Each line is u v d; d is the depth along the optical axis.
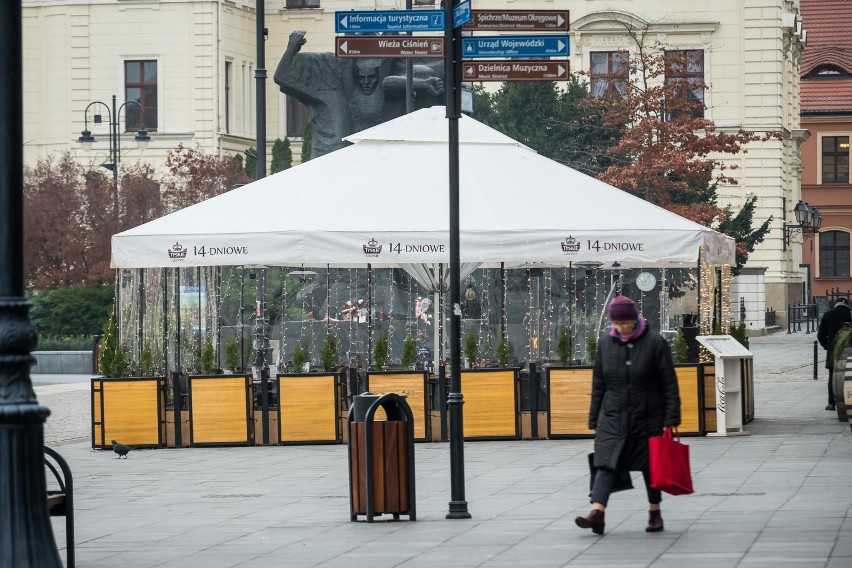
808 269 113.75
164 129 109.44
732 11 104.50
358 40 21.62
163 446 33.25
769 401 43.34
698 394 32.28
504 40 21.48
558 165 35.88
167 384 33.81
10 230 15.16
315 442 32.91
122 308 35.38
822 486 23.30
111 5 109.75
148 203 85.56
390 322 41.81
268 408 33.31
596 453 18.98
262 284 38.50
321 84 76.31
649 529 18.97
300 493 24.97
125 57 109.62
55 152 109.50
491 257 32.16
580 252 32.31
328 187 34.25
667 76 82.44
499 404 32.66
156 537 20.30
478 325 45.34
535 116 86.38
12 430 15.06
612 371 18.83
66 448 34.06
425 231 32.19
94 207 82.75
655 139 81.38
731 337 33.09
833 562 16.16
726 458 27.86
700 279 34.97
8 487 15.03
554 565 16.72
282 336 39.78
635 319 18.83
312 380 32.97
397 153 35.41
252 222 33.12
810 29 143.25
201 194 90.38
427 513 21.80
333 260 32.22
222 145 109.12
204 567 17.58
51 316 70.50
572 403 32.66
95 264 81.38
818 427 34.34
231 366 34.25
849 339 35.66
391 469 21.03
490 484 25.17
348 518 21.66
